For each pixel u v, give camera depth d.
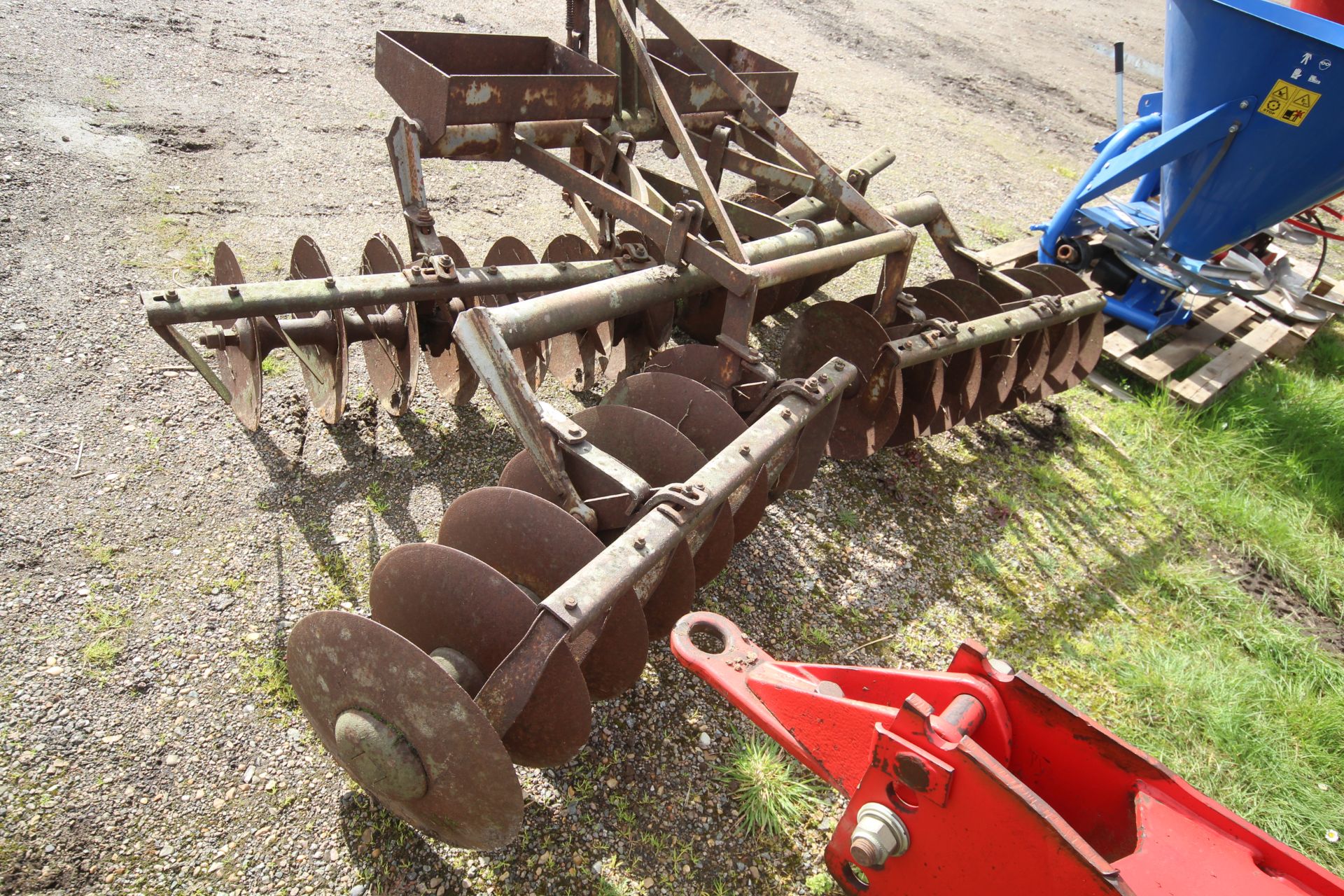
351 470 3.81
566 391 4.60
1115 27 14.02
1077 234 5.93
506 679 2.10
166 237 4.93
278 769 2.68
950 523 4.38
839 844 2.44
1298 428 5.50
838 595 3.80
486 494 2.55
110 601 3.05
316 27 8.00
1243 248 6.13
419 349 4.04
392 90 3.91
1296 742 3.56
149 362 4.12
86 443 3.63
